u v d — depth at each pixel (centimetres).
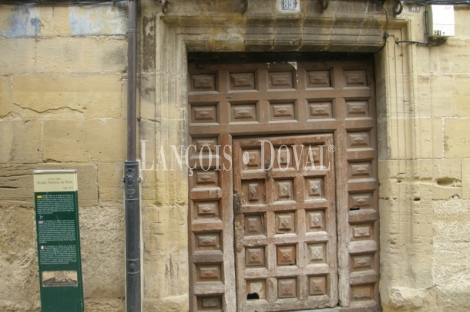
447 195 367
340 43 367
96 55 346
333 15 356
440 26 360
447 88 370
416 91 364
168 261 345
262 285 385
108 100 346
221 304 379
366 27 366
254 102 385
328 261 387
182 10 346
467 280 366
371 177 390
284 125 384
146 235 340
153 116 342
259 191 385
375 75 391
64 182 286
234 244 380
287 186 387
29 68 344
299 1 354
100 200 345
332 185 388
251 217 385
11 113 344
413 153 364
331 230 387
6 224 344
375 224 388
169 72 349
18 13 346
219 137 380
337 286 387
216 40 354
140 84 342
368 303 387
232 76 386
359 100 392
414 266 362
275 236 384
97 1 345
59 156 344
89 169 345
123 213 345
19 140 343
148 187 341
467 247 367
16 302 343
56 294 288
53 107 344
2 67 344
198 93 380
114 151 345
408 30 366
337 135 388
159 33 343
